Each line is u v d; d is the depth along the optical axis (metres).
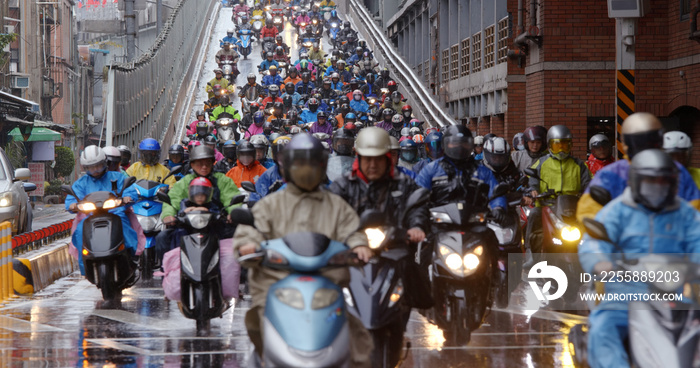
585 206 14.18
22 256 30.75
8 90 97.69
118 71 58.59
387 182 16.36
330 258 12.12
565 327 21.47
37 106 80.88
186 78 100.81
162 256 23.75
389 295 14.47
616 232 12.30
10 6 107.38
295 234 12.23
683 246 12.21
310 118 71.50
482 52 64.75
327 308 11.79
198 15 118.50
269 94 77.25
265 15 129.88
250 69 112.00
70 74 144.75
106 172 26.53
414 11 102.94
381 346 14.67
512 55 52.81
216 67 115.62
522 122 55.44
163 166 32.09
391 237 15.02
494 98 60.16
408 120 65.44
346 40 111.62
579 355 13.96
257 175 31.25
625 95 31.64
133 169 31.80
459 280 18.00
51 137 93.69
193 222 20.84
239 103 94.75
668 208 12.05
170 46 88.56
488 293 19.17
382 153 15.91
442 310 18.61
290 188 13.02
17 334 21.23
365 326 14.17
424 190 15.84
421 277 16.52
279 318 11.72
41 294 28.58
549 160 25.42
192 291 20.86
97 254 24.75
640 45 43.41
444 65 82.94
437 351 18.86
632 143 13.66
